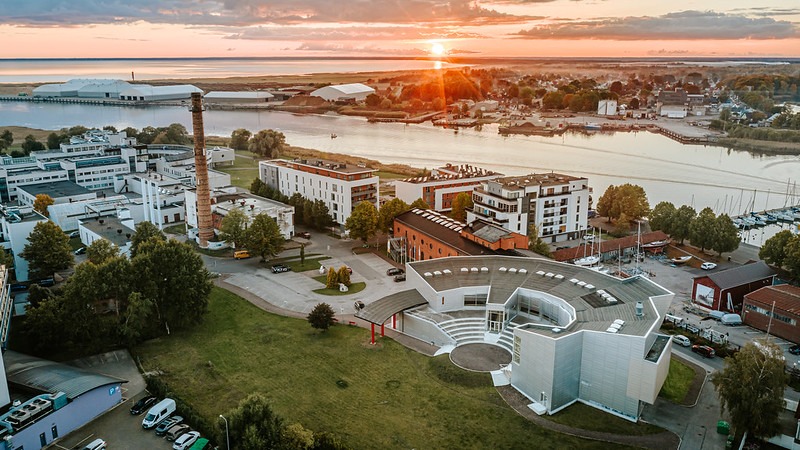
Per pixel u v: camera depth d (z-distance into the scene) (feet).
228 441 259.80
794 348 369.50
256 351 367.25
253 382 330.34
